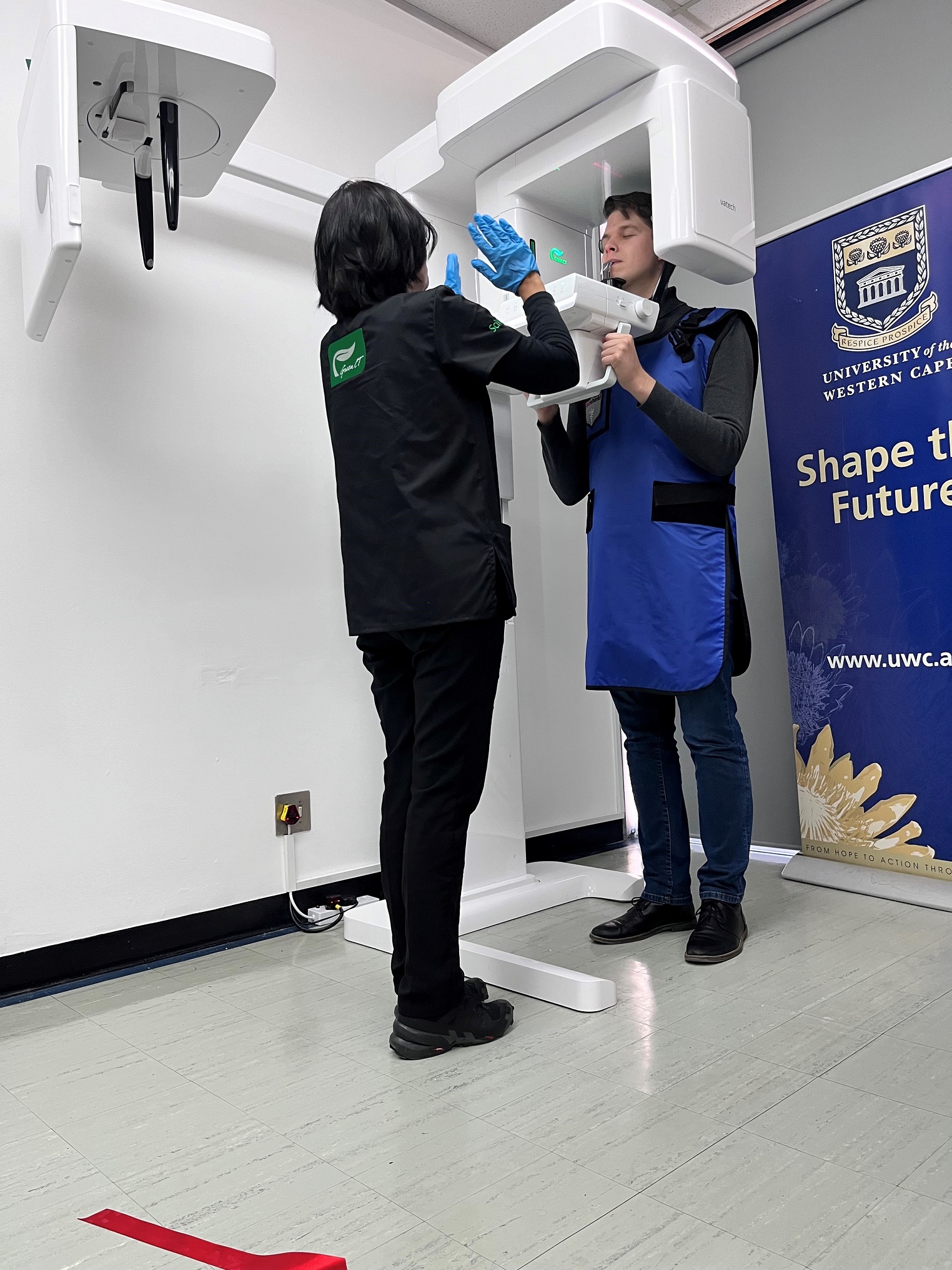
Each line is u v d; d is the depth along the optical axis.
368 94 2.43
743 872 1.84
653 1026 1.47
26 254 1.67
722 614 1.75
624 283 1.83
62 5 1.36
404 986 1.39
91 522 1.88
